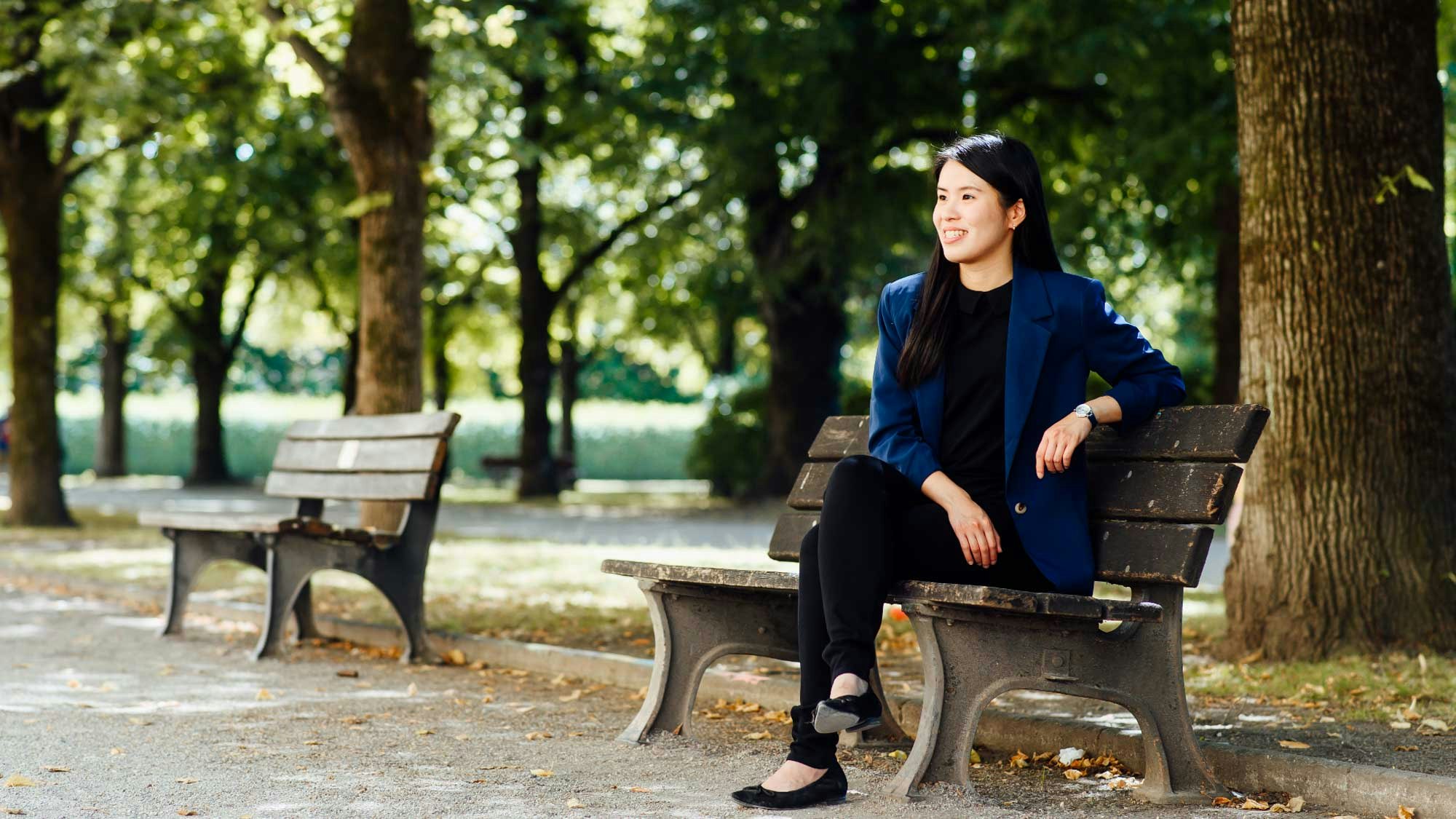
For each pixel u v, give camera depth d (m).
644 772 3.89
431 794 3.60
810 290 21.52
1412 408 5.93
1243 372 6.24
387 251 11.57
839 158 18.80
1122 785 3.75
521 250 24.45
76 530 15.57
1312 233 5.95
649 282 26.75
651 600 4.41
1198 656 6.20
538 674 5.90
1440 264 6.04
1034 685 3.55
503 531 15.73
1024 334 3.62
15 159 16.48
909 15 18.59
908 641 6.82
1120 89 16.25
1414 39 5.99
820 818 3.31
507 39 12.52
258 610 7.64
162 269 28.92
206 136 20.78
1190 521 3.53
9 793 3.61
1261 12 6.04
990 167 3.70
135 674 5.86
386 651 6.62
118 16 14.19
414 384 11.64
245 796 3.58
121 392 35.38
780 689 4.96
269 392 66.06
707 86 18.41
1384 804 3.41
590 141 21.81
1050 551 3.54
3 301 32.12
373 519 11.35
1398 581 5.86
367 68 11.55
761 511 20.66
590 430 42.03
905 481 3.71
